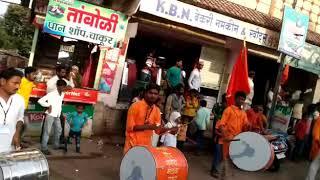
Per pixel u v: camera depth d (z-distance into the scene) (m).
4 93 4.74
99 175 7.71
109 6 9.94
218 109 10.86
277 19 13.71
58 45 10.28
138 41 12.54
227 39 12.77
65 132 8.92
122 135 11.37
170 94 10.70
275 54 13.59
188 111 11.16
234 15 11.52
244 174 9.58
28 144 8.75
